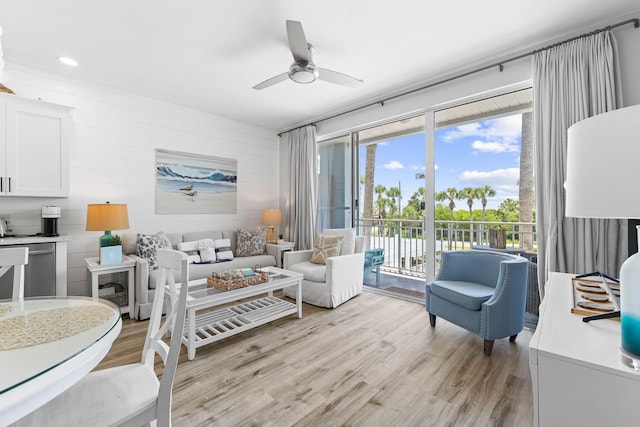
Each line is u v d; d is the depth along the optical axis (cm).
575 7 208
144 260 290
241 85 336
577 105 226
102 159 337
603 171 73
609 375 77
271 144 517
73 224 318
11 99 262
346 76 256
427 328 265
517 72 267
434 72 305
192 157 414
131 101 358
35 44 252
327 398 167
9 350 85
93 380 109
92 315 111
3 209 281
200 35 239
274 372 193
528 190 329
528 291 277
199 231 416
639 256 78
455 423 147
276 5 204
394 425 146
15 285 144
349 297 346
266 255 425
